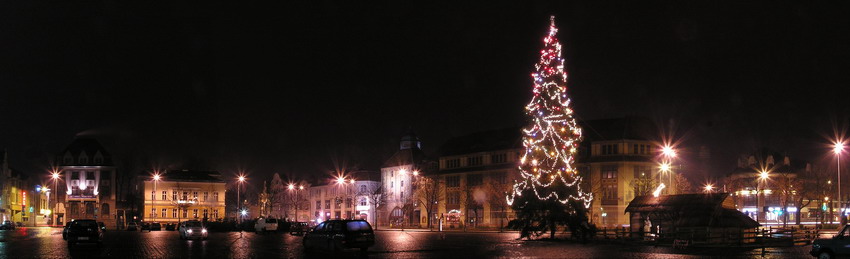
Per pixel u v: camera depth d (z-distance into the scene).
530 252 39.59
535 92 53.41
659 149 101.50
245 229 93.62
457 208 117.69
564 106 53.06
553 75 52.88
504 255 37.12
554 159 53.62
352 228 39.81
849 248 31.92
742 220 45.94
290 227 78.81
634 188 91.44
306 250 42.25
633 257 35.50
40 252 40.66
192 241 56.78
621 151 98.62
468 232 84.81
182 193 134.88
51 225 142.12
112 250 42.66
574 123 53.94
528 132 54.69
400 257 36.09
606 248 43.19
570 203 52.38
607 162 98.75
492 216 108.81
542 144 53.91
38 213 145.62
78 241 45.38
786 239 47.09
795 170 108.50
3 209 124.88
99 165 133.88
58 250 42.81
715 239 44.31
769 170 109.50
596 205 98.19
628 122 101.88
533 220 53.53
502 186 104.44
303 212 162.75
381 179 140.62
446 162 123.00
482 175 113.56
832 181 100.00
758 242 46.00
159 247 46.38
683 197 47.84
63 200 133.88
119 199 137.25
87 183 133.25
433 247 45.16
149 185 132.38
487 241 54.22
